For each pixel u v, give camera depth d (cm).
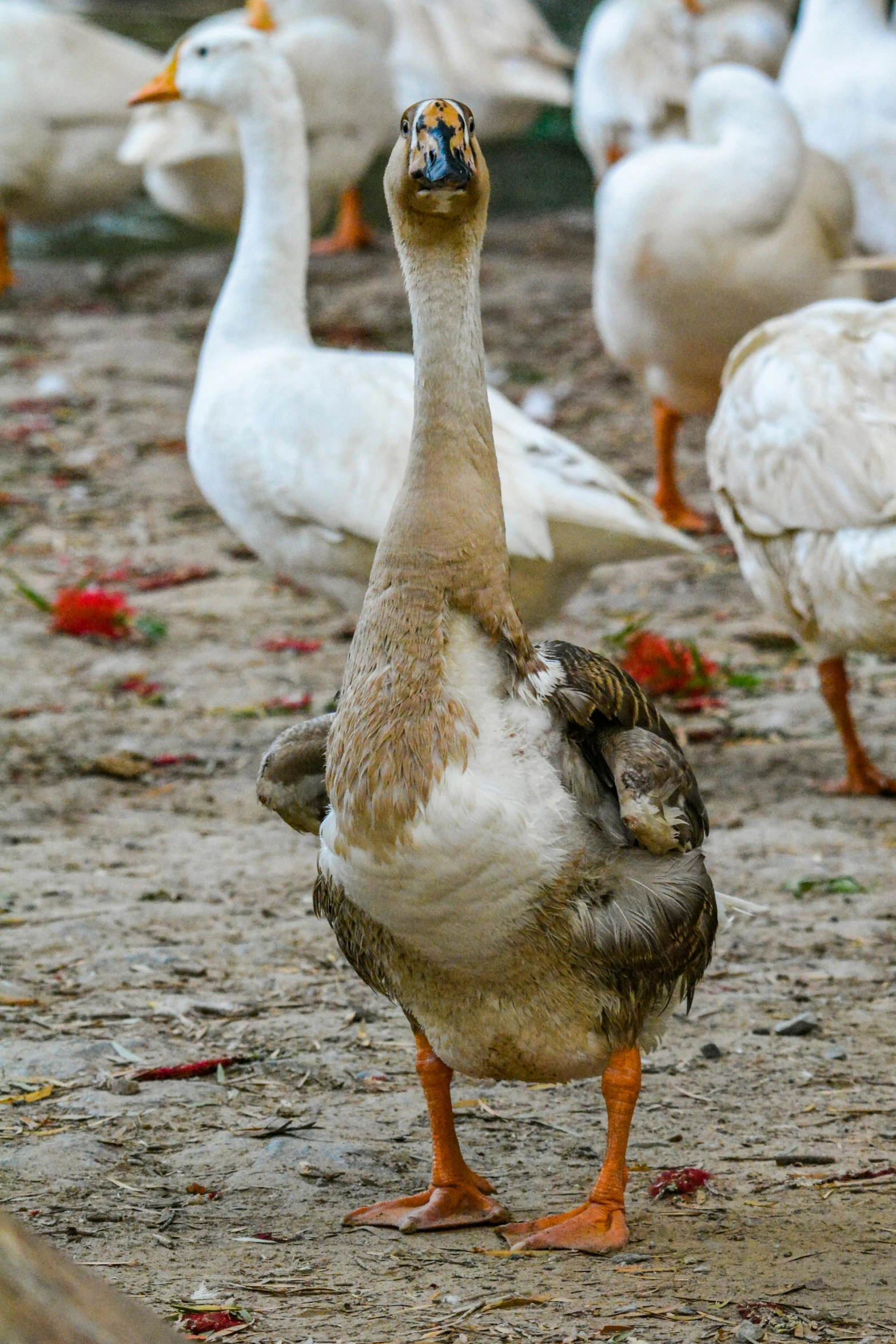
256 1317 556
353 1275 596
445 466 630
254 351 1252
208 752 1259
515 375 2347
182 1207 653
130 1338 375
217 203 2372
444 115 628
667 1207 660
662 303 1606
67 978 876
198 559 1733
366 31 2594
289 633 1533
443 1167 657
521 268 2931
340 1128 730
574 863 607
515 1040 636
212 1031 821
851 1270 595
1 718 1312
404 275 653
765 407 1114
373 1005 863
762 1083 780
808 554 1098
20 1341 356
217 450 1202
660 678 1380
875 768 1202
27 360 2414
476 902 602
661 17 2295
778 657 1481
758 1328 544
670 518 1789
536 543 1079
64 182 2588
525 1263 606
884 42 1969
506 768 605
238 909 980
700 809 667
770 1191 674
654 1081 786
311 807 683
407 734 600
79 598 1509
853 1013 857
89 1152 692
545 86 2850
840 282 1630
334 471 1149
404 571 621
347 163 2506
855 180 1942
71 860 1052
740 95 1577
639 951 616
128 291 2869
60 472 1981
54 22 2573
